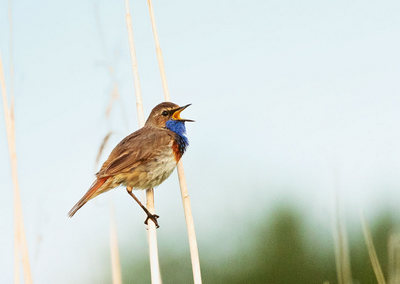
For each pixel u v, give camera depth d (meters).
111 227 10.43
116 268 10.28
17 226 9.73
